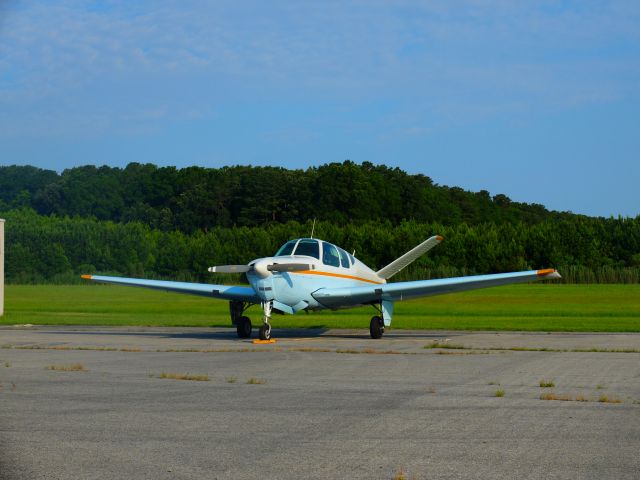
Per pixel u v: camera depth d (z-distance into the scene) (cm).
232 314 2200
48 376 1237
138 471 635
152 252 8856
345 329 2669
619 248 8362
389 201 10588
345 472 631
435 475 622
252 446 723
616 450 705
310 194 10250
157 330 2578
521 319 3241
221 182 10644
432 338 2175
